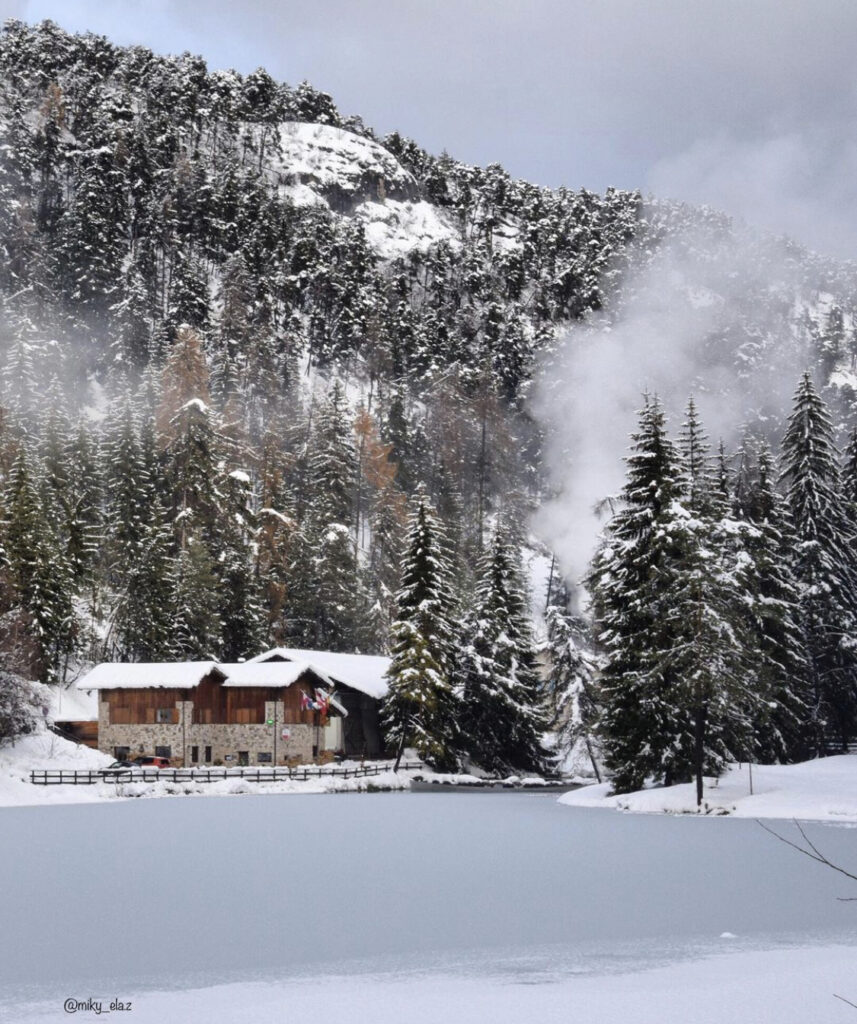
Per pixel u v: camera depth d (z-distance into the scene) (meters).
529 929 22.03
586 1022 14.45
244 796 65.75
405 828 43.31
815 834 39.78
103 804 58.97
